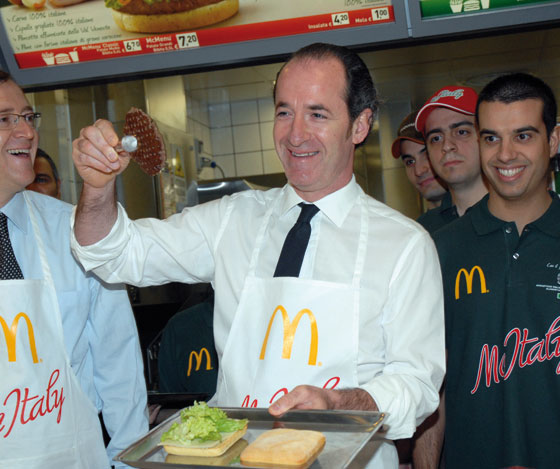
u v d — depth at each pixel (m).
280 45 2.26
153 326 2.42
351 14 2.18
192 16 2.26
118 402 1.45
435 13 2.15
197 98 3.27
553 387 1.36
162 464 0.89
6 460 1.26
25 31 2.39
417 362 1.10
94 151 1.02
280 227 1.22
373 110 1.21
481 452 1.41
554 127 1.47
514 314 1.40
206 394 1.68
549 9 2.10
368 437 0.93
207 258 1.27
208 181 2.79
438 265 1.20
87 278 1.40
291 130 1.11
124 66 2.38
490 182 1.47
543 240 1.42
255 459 0.89
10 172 1.31
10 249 1.34
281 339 1.13
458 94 1.88
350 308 1.13
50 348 1.32
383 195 3.05
